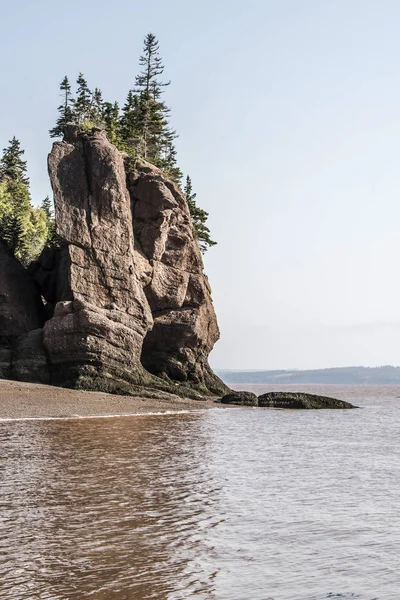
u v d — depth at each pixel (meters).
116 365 66.12
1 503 18.98
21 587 12.23
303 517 18.14
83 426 42.47
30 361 65.00
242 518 17.89
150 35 106.19
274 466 28.05
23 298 71.00
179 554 14.41
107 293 68.19
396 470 27.50
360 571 13.36
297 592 12.12
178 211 78.62
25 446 31.62
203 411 61.88
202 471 25.83
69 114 99.44
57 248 78.00
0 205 96.12
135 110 97.81
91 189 70.25
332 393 175.12
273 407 72.81
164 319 76.06
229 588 12.32
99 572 13.12
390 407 88.19
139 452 30.86
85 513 17.98
